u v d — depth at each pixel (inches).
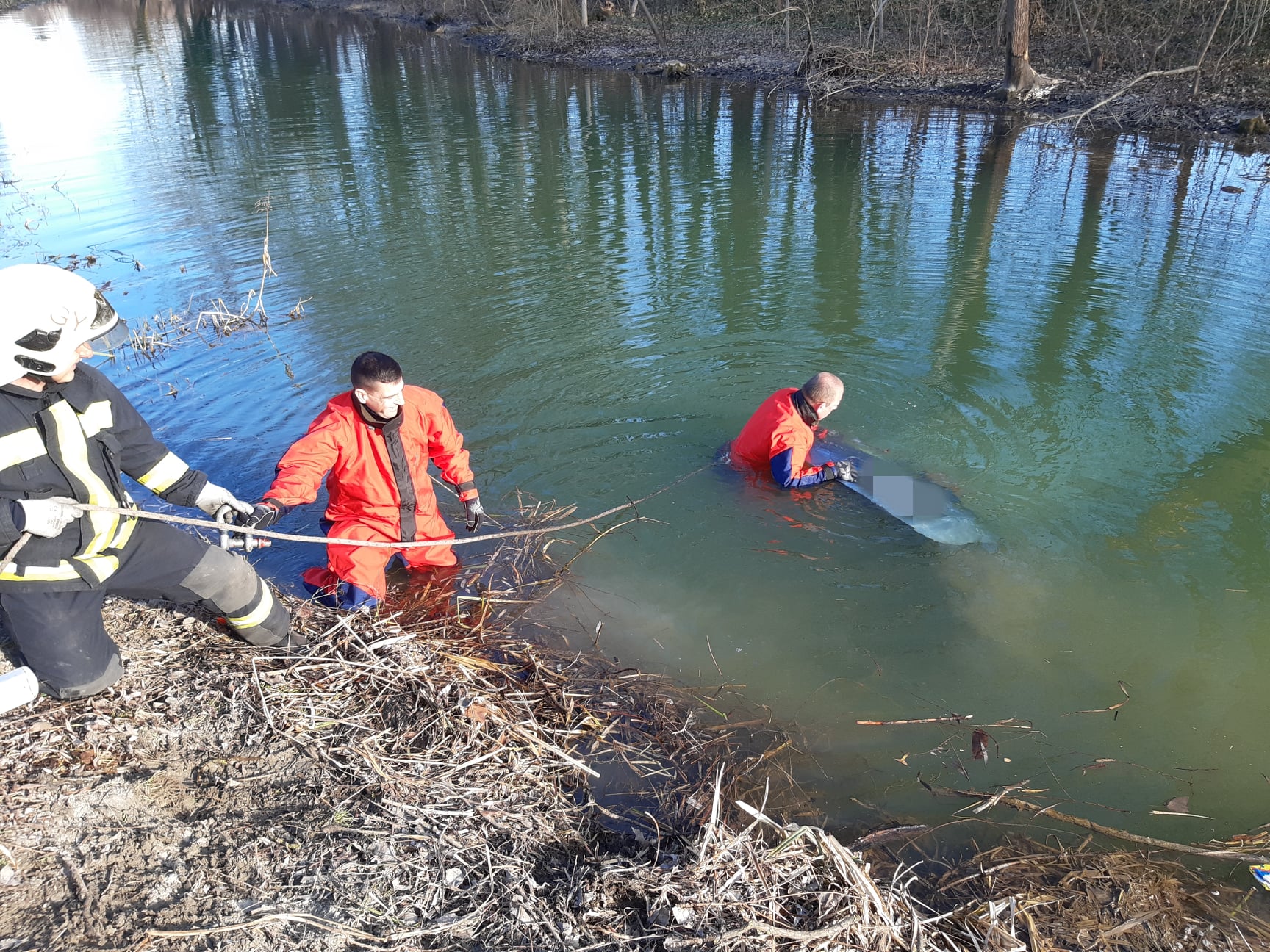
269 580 176.1
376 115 632.4
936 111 588.7
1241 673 150.9
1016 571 178.1
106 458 116.2
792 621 166.6
